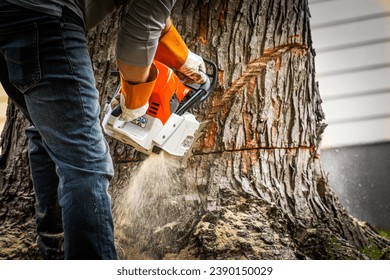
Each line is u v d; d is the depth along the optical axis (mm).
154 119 3240
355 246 3896
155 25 2688
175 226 3525
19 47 2672
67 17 2703
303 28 3955
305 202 3814
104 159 2766
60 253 3393
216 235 3369
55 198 3328
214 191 3627
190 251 3412
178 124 3348
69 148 2691
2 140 3941
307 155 3926
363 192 6418
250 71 3791
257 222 3465
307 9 4070
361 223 4254
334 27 6609
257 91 3773
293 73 3873
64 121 2693
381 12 6496
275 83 3818
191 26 3818
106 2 2879
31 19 2658
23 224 3693
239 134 3727
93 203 2676
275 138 3793
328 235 3664
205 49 3791
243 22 3818
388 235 5125
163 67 3264
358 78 6539
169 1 2688
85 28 2895
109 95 3777
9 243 3570
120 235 3584
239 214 3523
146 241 3551
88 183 2684
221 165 3695
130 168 3725
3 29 2688
